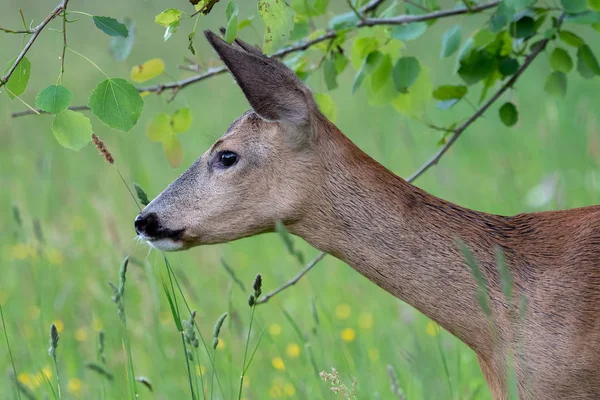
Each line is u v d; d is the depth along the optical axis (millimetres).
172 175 17719
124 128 7605
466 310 7941
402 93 10070
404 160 17828
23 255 13828
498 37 9805
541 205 14055
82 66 25141
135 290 12594
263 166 8297
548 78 10391
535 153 16859
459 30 9781
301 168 8234
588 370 7500
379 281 8211
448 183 15875
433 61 23734
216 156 8438
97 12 28984
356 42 10016
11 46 27984
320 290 13258
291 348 11359
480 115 10219
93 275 13312
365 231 8156
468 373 10688
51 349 8008
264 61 8086
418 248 8047
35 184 17484
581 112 16469
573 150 16703
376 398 9562
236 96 23625
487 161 17234
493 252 7949
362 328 12039
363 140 19219
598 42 23438
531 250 7930
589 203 14484
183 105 10188
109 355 11680
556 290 7676
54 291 13000
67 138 7574
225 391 10484
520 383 7703
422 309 8117
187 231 8477
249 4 22250
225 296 13008
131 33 10070
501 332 7777
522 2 8977
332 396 9820
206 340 11992
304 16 9812
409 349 11141
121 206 15555
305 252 14344
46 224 15117
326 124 8297
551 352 7566
